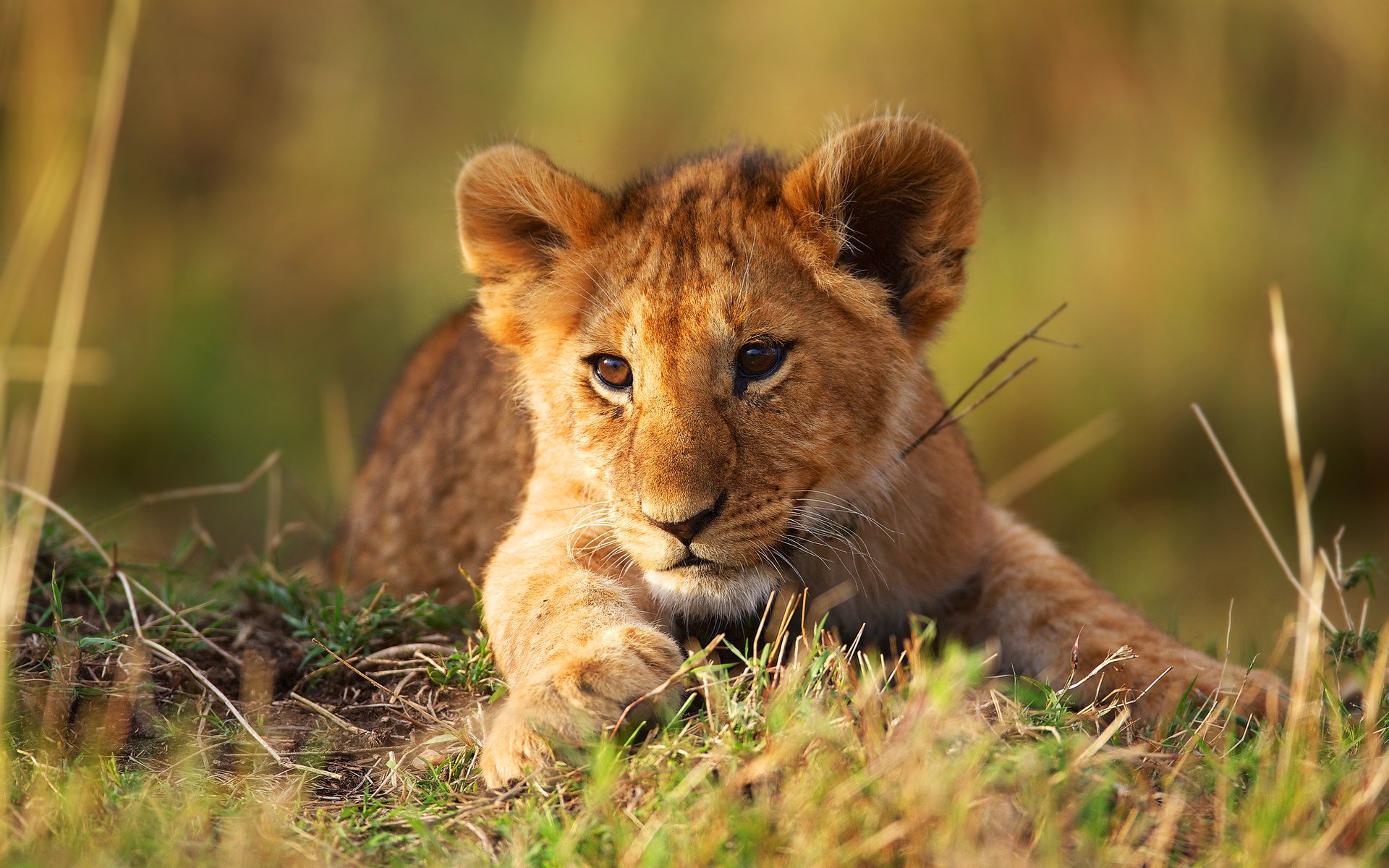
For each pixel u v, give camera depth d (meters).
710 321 7.15
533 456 8.86
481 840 5.68
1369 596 7.81
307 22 22.62
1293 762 5.66
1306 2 17.41
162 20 21.98
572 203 7.78
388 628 8.12
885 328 7.62
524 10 22.05
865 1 18.38
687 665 6.29
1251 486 17.38
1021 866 5.03
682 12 19.66
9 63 18.12
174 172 22.00
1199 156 17.61
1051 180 18.08
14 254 13.24
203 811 5.80
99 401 20.20
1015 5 17.97
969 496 8.40
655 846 5.21
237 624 8.41
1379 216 17.31
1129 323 17.52
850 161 7.46
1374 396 17.28
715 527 7.00
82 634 7.69
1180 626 13.18
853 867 5.06
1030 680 6.92
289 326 21.80
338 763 6.74
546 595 7.17
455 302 12.64
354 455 13.79
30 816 5.64
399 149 22.09
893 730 5.65
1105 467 17.48
